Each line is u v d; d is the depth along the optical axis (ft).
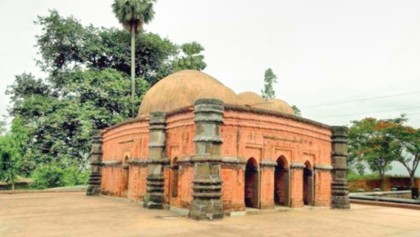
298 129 48.49
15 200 55.67
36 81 100.01
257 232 30.12
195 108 39.11
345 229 33.30
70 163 92.73
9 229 29.78
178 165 43.86
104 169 67.36
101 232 28.76
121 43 104.53
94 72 95.81
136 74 111.04
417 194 80.69
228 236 27.99
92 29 101.14
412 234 31.83
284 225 34.27
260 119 43.75
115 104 96.94
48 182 88.43
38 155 91.50
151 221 34.94
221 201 37.60
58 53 99.35
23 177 97.91
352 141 111.45
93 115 90.68
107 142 67.77
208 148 37.55
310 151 50.24
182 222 34.50
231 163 40.32
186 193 41.24
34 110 92.27
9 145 80.79
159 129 46.98
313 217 41.01
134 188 54.03
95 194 67.21
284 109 58.23
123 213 40.81
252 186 43.75
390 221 39.96
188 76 53.83
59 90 98.58
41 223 33.06
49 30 96.58
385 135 105.50
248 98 55.21
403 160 107.55
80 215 38.86
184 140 42.91
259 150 43.57
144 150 52.54
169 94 51.88
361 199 68.03
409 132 102.01
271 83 133.49
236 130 41.45
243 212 40.57
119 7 99.86
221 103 39.09
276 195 48.08
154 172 46.39
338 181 53.52
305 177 51.19
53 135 92.38
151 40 105.91
